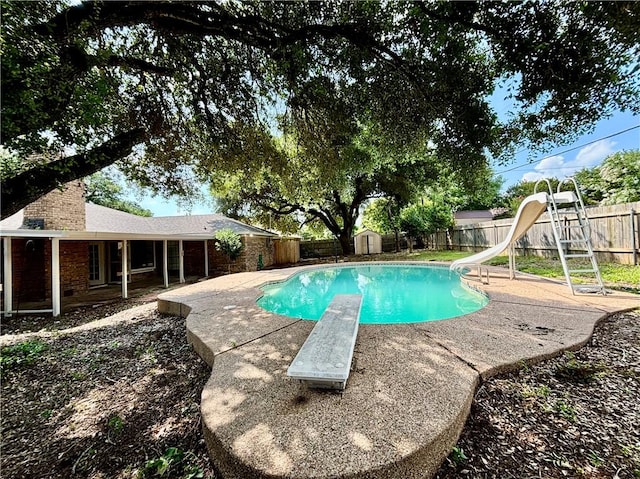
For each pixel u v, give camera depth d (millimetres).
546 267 8328
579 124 4508
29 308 7199
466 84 4660
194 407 2438
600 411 2000
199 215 16297
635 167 11531
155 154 6102
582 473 1525
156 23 4141
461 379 2229
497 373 2455
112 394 2768
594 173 16438
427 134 5703
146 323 5297
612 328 3523
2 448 2070
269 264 17328
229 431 1698
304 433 1647
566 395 2188
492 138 5082
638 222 7309
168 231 14320
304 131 6633
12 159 3729
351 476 1380
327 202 18047
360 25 4277
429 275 9852
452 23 3852
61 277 8617
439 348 2852
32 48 2764
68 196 8078
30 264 8227
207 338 3461
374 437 1591
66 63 3084
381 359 2617
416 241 21797
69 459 1930
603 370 2516
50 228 7652
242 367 2609
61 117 3096
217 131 6246
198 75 5496
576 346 2920
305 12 4273
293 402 1979
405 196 16828
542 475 1521
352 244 21875
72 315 6523
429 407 1860
